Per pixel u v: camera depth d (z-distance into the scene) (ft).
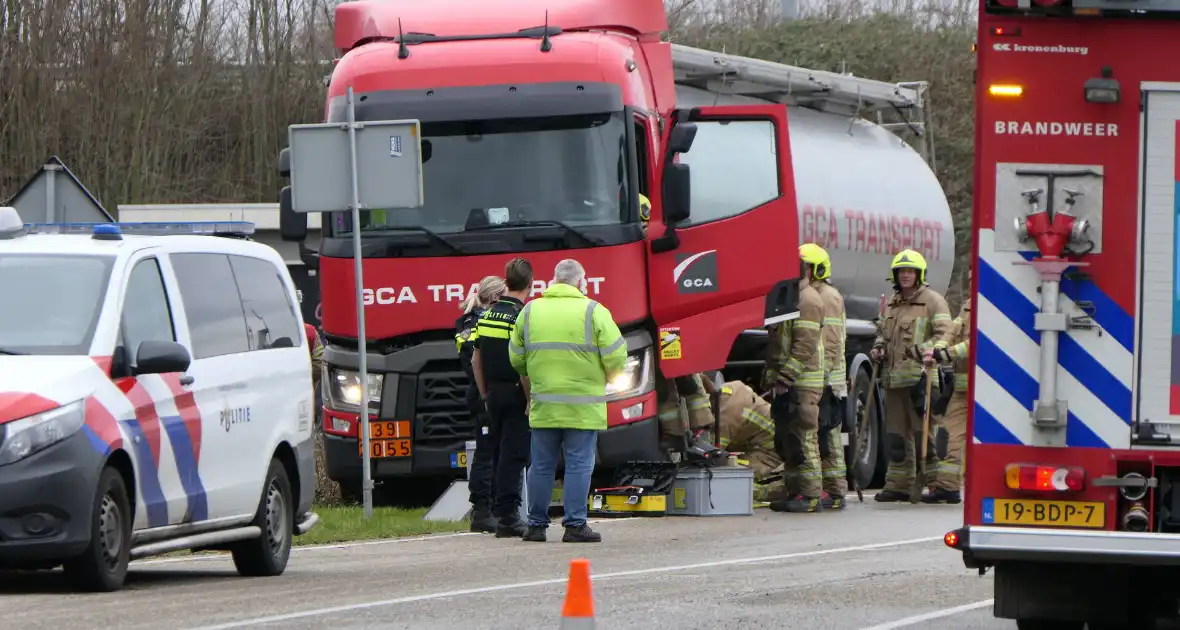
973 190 62.75
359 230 125.49
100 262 85.97
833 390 138.82
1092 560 60.70
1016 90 62.18
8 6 321.52
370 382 133.90
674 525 123.24
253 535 92.48
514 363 110.93
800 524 123.95
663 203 132.36
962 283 227.40
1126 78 61.77
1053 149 62.08
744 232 134.82
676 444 136.36
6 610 74.43
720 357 134.00
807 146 173.27
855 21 362.12
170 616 72.43
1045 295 62.03
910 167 193.06
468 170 132.77
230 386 91.86
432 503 145.28
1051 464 62.28
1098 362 62.08
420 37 137.28
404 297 132.05
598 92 132.77
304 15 349.82
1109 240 61.93
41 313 83.71
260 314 97.81
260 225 237.04
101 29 327.47
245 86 344.69
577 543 109.40
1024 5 61.93
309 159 122.83
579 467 109.81
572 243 130.52
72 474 77.77
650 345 133.28
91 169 325.21
